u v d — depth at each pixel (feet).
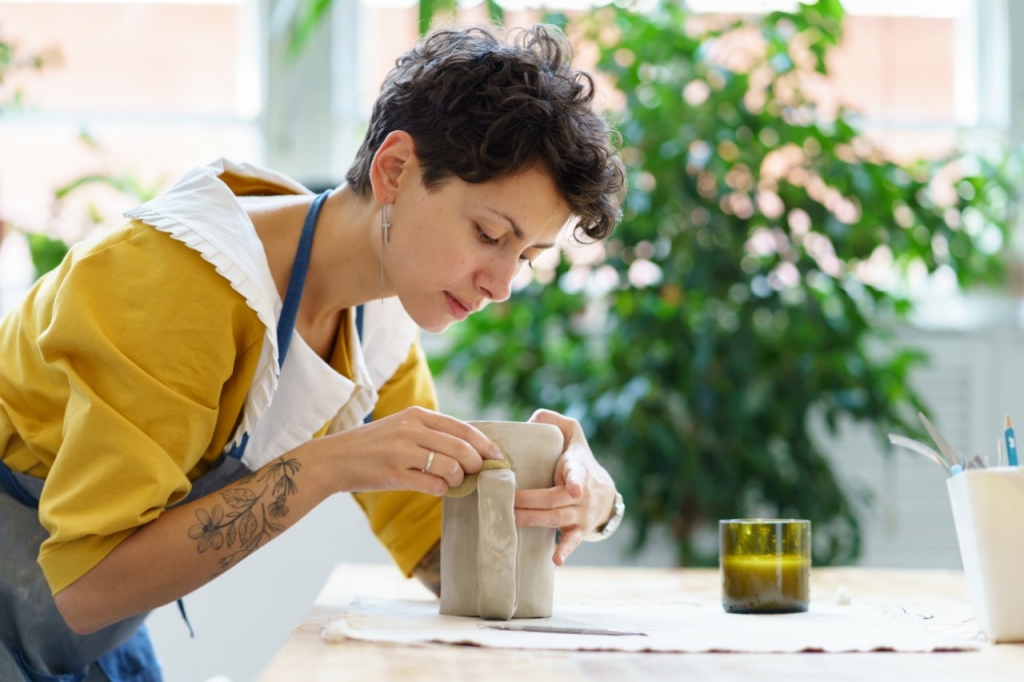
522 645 2.83
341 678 2.38
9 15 10.27
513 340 8.67
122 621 4.18
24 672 4.06
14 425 3.80
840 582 4.68
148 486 3.34
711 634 3.10
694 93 8.90
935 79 11.02
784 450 8.63
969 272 9.21
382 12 10.78
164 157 10.44
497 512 3.32
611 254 8.38
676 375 8.36
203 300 3.47
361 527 7.84
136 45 10.45
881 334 8.70
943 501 10.19
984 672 2.57
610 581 4.81
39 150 10.23
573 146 3.58
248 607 7.37
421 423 3.47
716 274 8.35
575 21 8.61
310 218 4.05
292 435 4.12
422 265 3.77
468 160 3.57
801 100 8.61
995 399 10.38
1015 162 9.61
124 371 3.40
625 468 8.18
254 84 10.56
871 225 8.37
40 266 8.73
